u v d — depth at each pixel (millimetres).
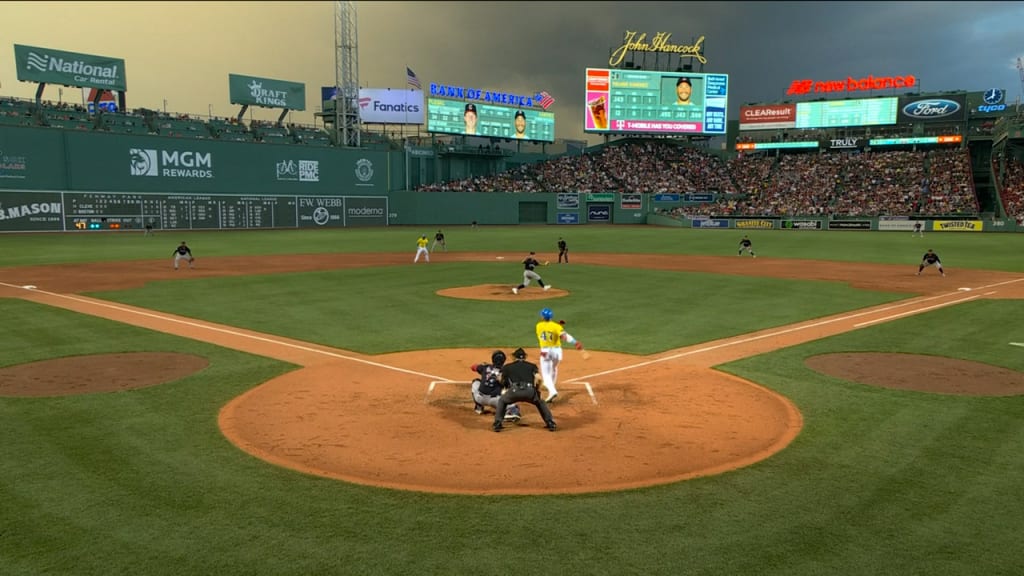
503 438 10219
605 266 40219
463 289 28641
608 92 105438
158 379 13586
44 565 6387
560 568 6387
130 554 6613
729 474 8766
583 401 12289
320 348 16750
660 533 7117
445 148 105500
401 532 7109
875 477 8672
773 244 61312
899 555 6664
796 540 6973
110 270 35562
